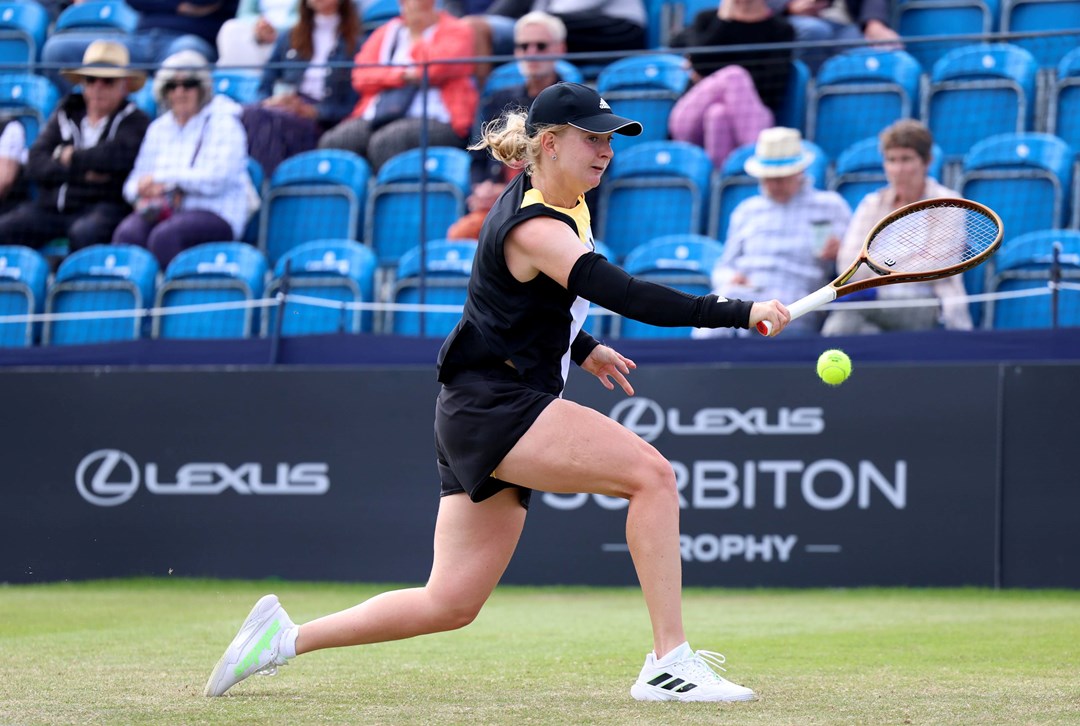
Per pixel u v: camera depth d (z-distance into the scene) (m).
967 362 24.17
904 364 23.72
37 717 9.53
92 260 30.80
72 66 27.09
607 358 11.54
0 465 26.42
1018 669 12.79
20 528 26.28
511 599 22.66
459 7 35.12
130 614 19.84
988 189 28.83
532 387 10.23
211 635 16.61
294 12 35.41
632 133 10.16
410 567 25.02
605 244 30.72
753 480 24.14
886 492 23.62
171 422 26.02
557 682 11.86
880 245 11.41
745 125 30.72
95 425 26.22
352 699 10.60
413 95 31.95
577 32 32.69
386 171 31.28
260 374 25.86
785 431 24.05
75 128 32.22
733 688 10.23
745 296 27.58
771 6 32.28
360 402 25.48
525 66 31.02
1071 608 20.28
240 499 25.72
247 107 32.28
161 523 25.91
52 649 14.91
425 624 10.60
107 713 9.73
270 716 9.55
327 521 25.44
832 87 30.94
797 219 27.56
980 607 20.55
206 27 36.16
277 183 31.95
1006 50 30.30
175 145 31.66
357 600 22.34
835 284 10.91
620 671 12.80
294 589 24.59
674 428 24.53
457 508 10.50
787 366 24.12
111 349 27.19
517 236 9.95
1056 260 24.16
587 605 21.48
